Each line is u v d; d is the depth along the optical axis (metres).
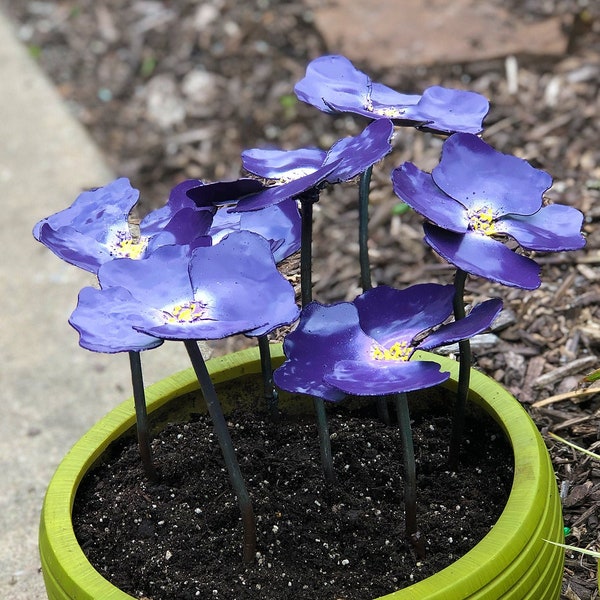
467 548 1.22
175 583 1.22
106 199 1.27
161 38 3.39
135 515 1.28
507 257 1.14
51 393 2.03
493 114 2.46
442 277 1.96
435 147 2.37
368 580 1.21
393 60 2.74
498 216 1.16
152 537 1.26
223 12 3.36
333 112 1.23
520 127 2.39
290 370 1.14
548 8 2.90
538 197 1.16
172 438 1.37
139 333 1.10
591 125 2.35
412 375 1.10
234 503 1.29
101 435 1.33
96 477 1.33
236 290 1.12
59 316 2.28
